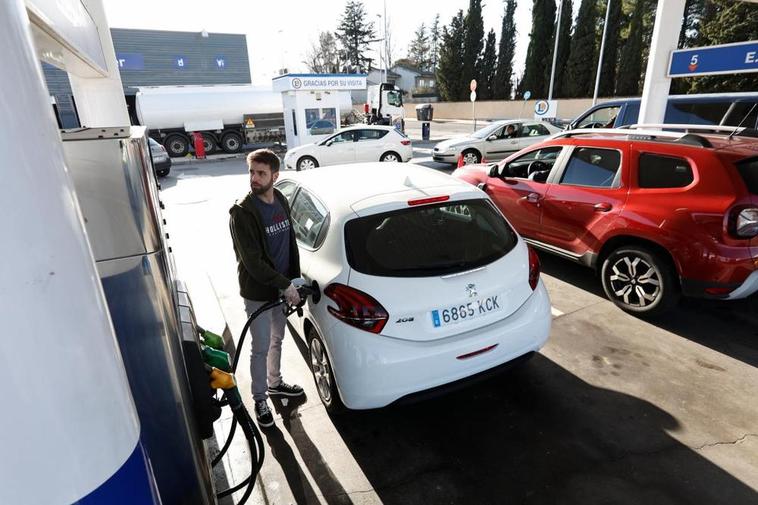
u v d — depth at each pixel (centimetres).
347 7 6025
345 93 2014
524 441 262
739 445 252
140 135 139
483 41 4384
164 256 145
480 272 258
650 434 262
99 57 299
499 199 538
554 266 528
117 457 73
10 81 58
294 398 305
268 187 240
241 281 257
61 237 65
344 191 294
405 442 264
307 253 294
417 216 268
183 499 155
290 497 229
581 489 228
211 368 175
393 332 237
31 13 117
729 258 330
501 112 4000
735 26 2503
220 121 1936
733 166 337
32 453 62
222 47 4041
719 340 358
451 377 248
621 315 404
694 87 2541
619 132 436
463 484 234
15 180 58
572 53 3547
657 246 379
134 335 138
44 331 62
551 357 342
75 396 66
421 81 6353
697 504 217
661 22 678
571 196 447
